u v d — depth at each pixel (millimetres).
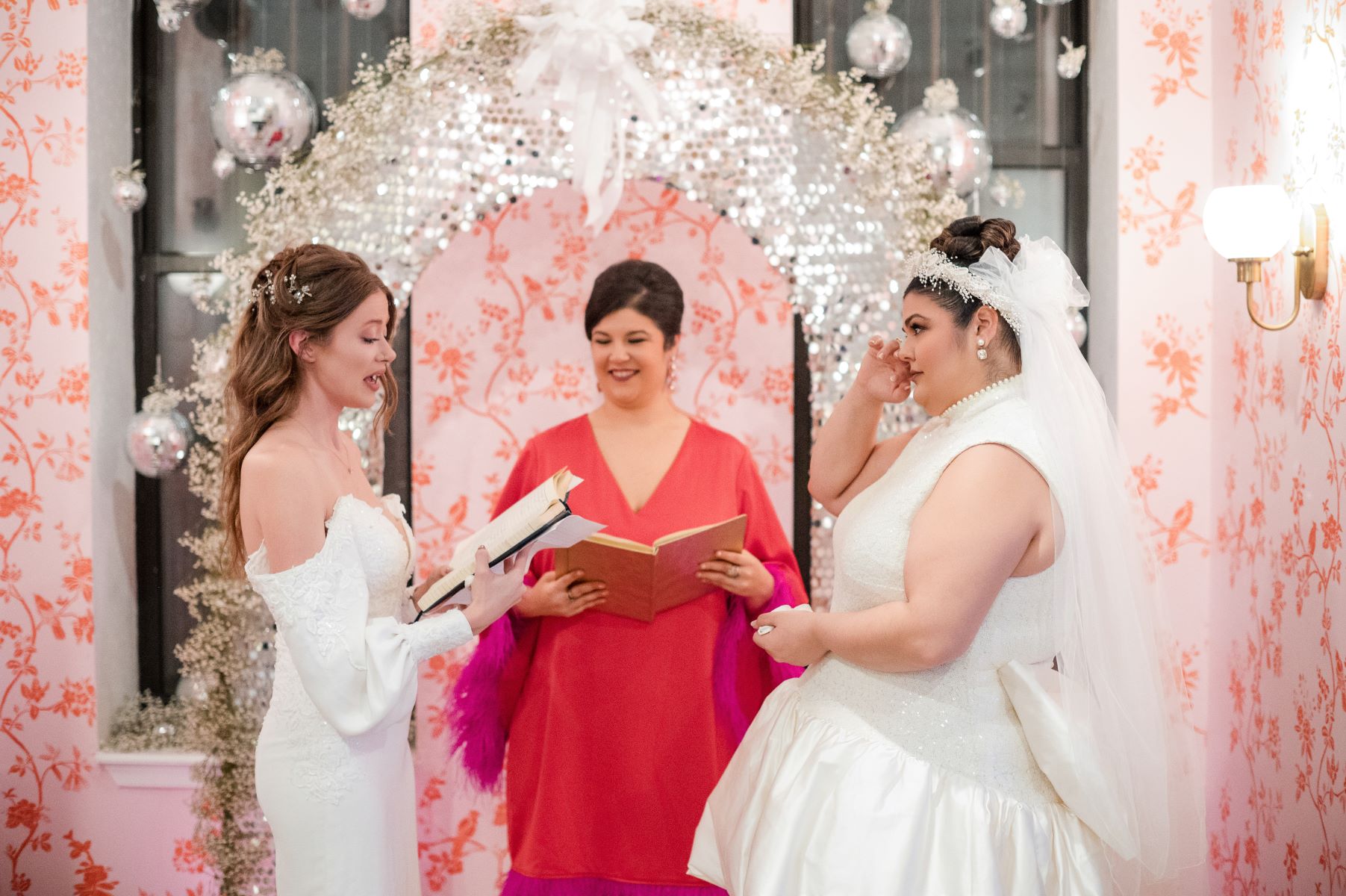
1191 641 2732
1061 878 1575
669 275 2451
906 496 1644
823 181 2596
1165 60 2719
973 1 2951
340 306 1804
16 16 2711
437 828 2918
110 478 2824
